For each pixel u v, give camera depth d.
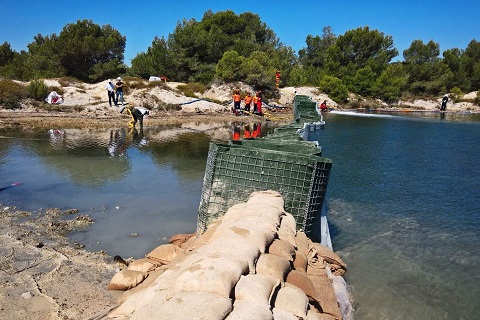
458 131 23.83
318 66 64.50
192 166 11.58
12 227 6.53
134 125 21.22
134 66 41.72
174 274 3.23
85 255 5.55
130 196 8.49
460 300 4.96
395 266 5.77
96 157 12.39
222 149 5.46
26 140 15.15
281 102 38.34
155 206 7.86
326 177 5.50
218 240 3.51
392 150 16.27
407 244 6.59
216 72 38.72
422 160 14.13
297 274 3.75
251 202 4.77
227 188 5.46
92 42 37.88
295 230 4.69
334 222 7.54
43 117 21.75
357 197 9.28
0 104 23.56
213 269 2.84
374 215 8.00
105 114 24.00
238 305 2.67
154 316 2.43
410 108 48.84
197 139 17.17
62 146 14.09
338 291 4.49
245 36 51.09
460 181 11.01
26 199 8.11
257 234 3.70
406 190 9.93
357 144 17.72
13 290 4.45
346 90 46.19
